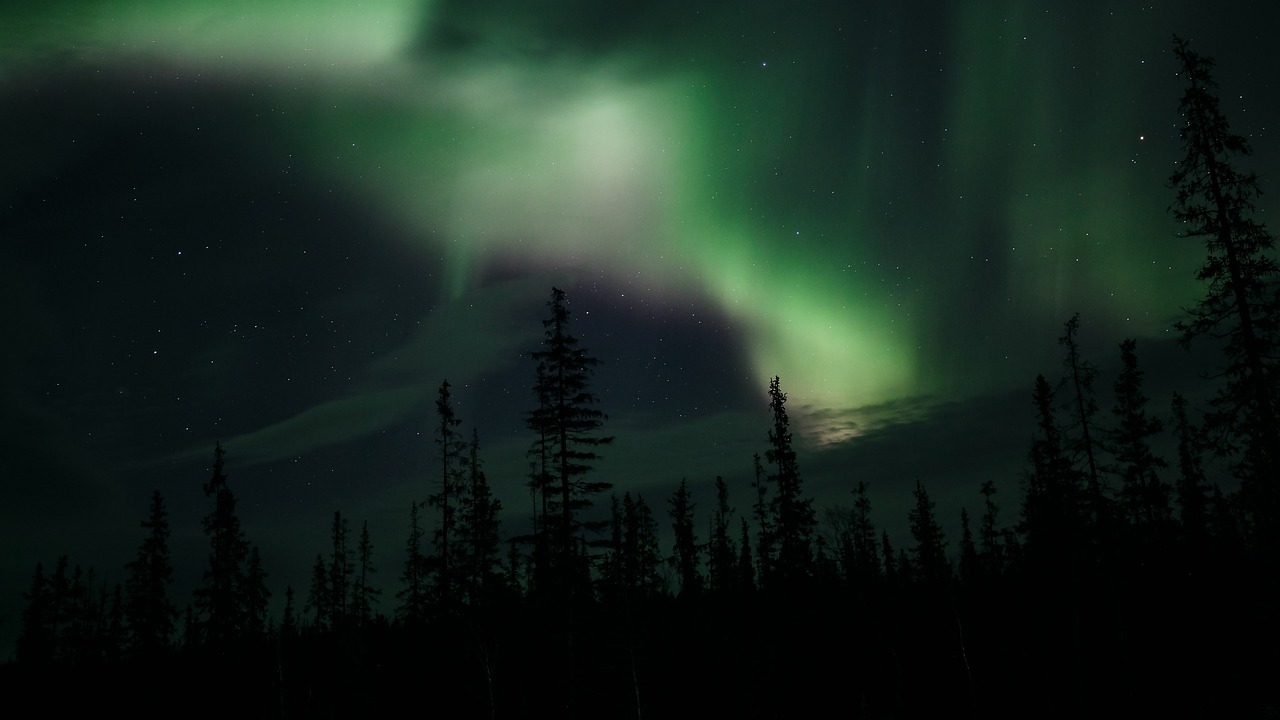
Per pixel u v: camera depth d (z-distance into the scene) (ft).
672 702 93.91
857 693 101.81
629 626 91.86
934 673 107.45
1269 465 69.77
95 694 163.43
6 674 175.83
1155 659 106.63
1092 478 111.75
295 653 148.46
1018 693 105.09
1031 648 112.06
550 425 104.99
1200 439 72.79
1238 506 76.38
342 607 205.05
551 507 104.99
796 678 103.91
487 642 119.34
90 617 203.21
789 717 97.96
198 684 140.87
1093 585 112.37
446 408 140.87
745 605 132.36
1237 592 105.40
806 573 131.54
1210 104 70.08
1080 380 113.50
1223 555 111.86
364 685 122.93
